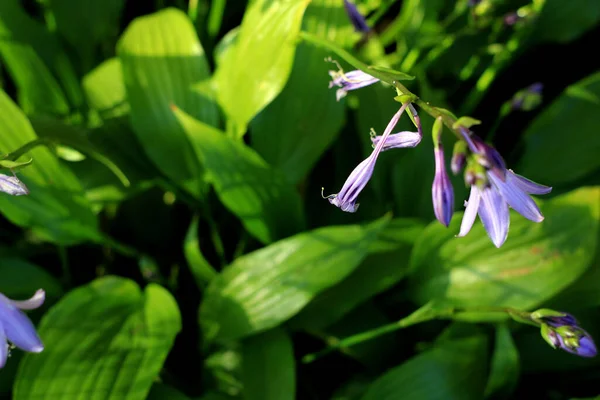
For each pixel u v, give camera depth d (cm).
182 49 68
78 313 61
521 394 70
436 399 62
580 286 65
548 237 62
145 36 68
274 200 66
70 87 76
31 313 65
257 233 67
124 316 62
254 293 62
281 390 62
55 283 67
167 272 74
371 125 70
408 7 75
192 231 65
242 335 62
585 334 53
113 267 74
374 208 72
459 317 63
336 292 65
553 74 83
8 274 65
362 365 71
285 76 63
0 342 49
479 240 64
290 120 68
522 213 48
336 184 73
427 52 79
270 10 63
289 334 66
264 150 69
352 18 67
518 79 83
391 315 70
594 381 70
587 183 72
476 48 80
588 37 84
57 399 58
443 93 80
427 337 69
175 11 68
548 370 68
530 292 62
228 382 66
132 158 70
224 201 65
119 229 74
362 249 61
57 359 59
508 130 81
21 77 71
